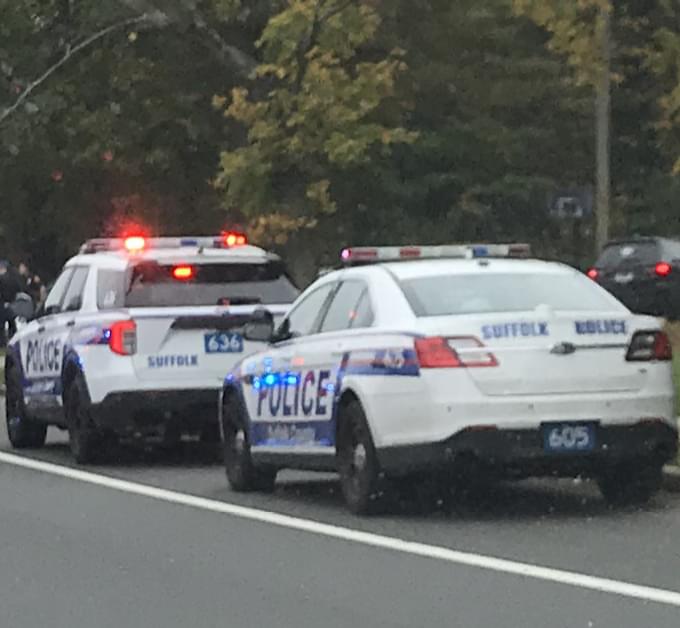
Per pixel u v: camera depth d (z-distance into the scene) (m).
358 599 9.11
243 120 33.44
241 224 41.47
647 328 11.69
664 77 27.64
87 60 36.59
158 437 16.19
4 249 45.06
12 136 36.31
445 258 12.91
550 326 11.45
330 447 12.33
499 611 8.69
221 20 34.91
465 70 41.22
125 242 15.88
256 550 10.77
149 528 11.84
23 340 17.36
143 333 15.19
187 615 8.82
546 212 42.97
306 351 12.72
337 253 38.81
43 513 12.65
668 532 11.14
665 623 8.32
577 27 23.88
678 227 44.03
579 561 10.05
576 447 11.35
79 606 9.13
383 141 33.47
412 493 12.91
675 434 11.75
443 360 11.30
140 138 38.16
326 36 32.59
